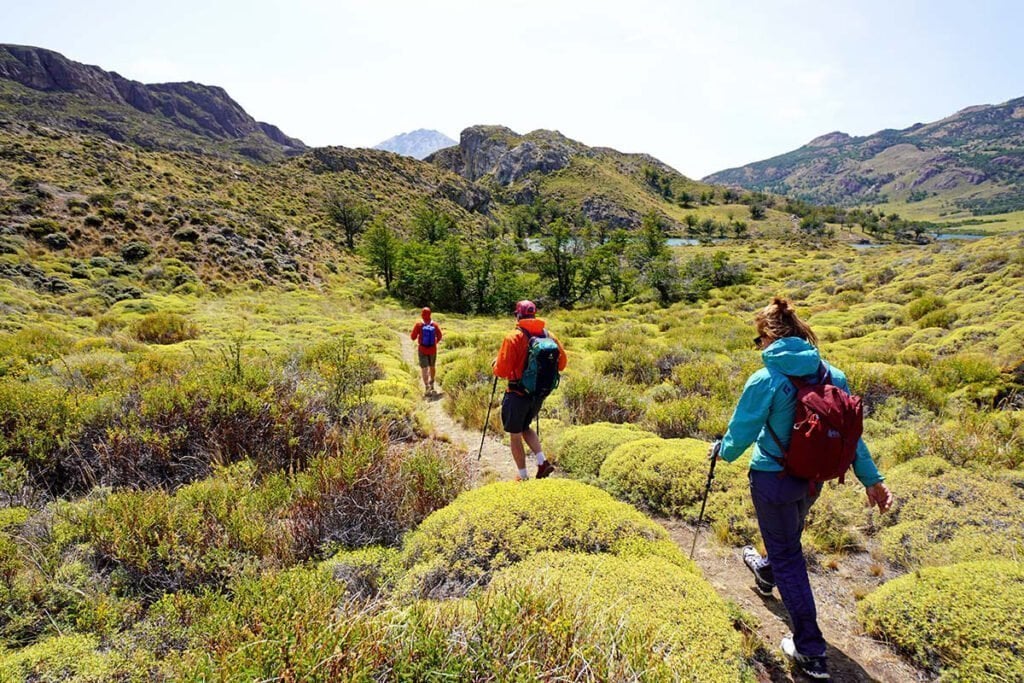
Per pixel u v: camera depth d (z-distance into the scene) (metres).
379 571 3.28
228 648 2.05
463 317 33.94
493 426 7.06
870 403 7.31
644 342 14.91
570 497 3.71
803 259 50.50
